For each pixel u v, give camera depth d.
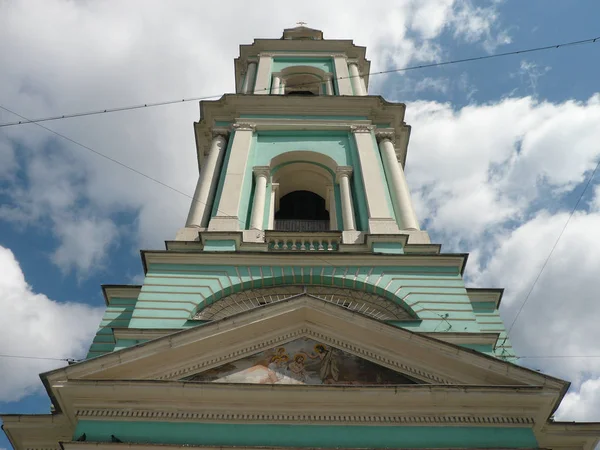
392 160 18.81
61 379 9.95
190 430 9.68
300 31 29.23
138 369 10.47
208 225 15.88
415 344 10.77
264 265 14.23
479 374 10.47
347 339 11.25
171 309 12.91
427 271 14.27
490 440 9.66
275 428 9.74
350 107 20.75
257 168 18.14
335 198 18.02
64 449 9.25
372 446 9.52
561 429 10.36
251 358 10.99
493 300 15.39
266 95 20.72
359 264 14.36
